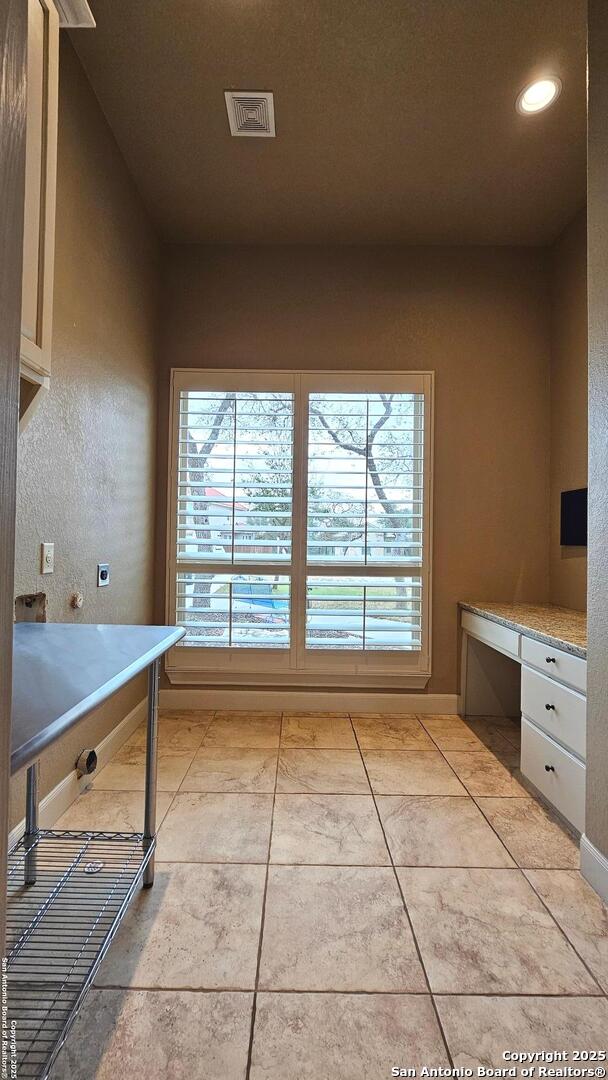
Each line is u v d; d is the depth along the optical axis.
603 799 1.59
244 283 3.27
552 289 3.26
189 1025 1.16
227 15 1.84
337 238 3.21
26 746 0.70
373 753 2.66
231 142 2.44
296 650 3.21
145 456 3.00
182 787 2.25
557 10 1.82
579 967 1.33
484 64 2.03
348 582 3.20
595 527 1.64
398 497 3.22
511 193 2.79
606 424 1.58
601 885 1.58
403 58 2.00
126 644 1.42
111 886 1.57
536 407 3.29
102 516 2.40
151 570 3.14
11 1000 1.18
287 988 1.26
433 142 2.42
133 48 1.98
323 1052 1.10
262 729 2.97
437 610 3.29
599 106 1.62
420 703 3.28
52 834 1.60
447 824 1.99
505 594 3.28
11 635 0.48
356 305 3.27
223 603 3.21
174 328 3.26
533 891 1.62
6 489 0.46
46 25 1.25
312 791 2.24
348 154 2.51
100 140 2.28
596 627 1.63
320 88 2.14
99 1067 1.06
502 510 3.29
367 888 1.62
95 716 2.35
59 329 1.96
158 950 1.36
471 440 3.29
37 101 1.23
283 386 3.22
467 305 3.28
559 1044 1.13
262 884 1.63
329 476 3.21
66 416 2.03
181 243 3.26
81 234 2.13
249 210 2.95
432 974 1.30
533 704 2.22
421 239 3.22
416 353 3.28
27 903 1.49
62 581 2.02
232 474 3.21
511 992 1.26
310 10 1.81
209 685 3.29
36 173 1.24
